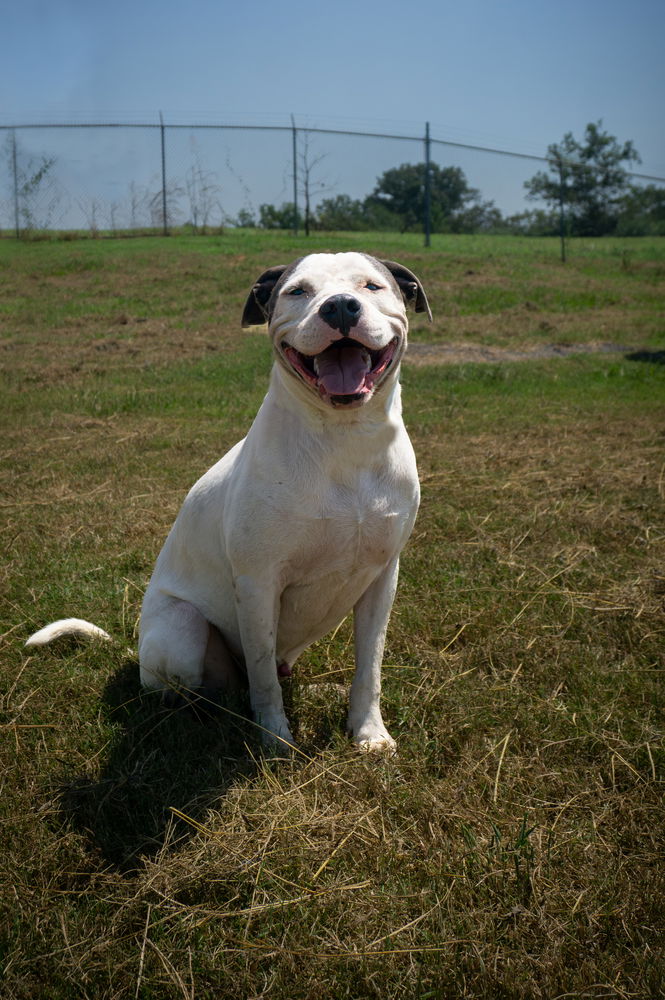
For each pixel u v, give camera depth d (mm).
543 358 10914
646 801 2475
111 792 2465
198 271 17328
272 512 2555
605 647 3449
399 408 2680
